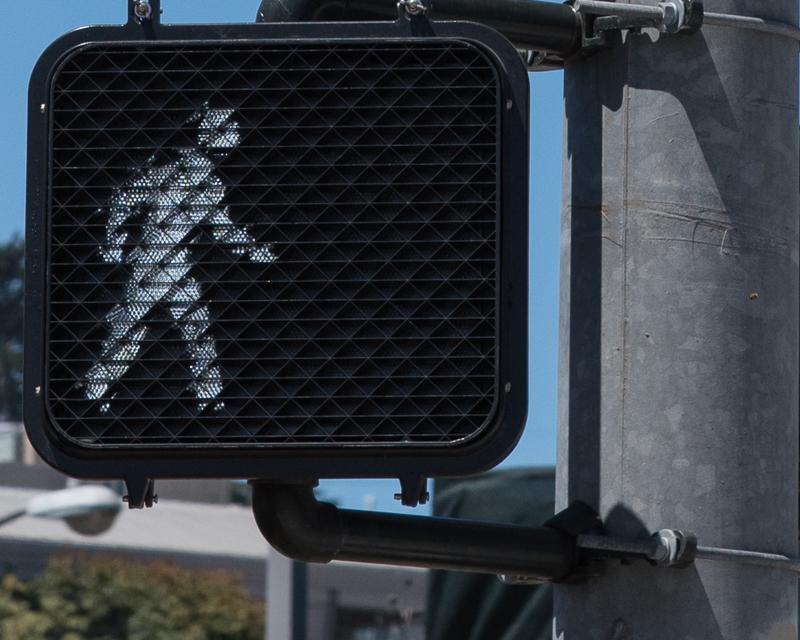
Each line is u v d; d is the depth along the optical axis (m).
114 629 52.31
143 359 7.23
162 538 56.62
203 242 7.30
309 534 7.84
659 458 8.35
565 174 8.93
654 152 8.55
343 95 7.38
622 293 8.52
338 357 7.19
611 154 8.65
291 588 27.52
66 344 7.25
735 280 8.44
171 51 7.46
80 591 52.31
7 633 51.00
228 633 53.25
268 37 7.44
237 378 7.20
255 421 7.19
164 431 7.20
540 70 9.24
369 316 7.20
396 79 7.38
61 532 54.62
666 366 8.40
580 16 8.69
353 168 7.31
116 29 7.48
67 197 7.36
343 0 8.27
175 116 7.41
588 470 8.54
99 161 7.38
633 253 8.52
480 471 7.11
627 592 8.34
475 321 7.18
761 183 8.55
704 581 8.27
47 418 7.20
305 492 7.86
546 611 22.06
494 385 7.11
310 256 7.25
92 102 7.43
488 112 7.33
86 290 7.29
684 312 8.41
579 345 8.67
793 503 8.54
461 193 7.27
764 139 8.59
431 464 7.13
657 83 8.58
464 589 22.50
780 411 8.47
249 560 55.78
